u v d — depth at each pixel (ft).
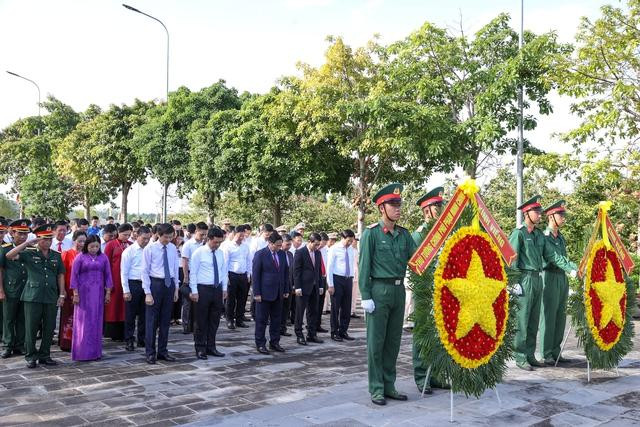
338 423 16.26
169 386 20.63
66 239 34.50
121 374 22.52
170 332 33.32
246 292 35.78
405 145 50.93
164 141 77.10
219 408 17.92
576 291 22.99
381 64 59.72
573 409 18.02
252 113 66.18
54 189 117.70
